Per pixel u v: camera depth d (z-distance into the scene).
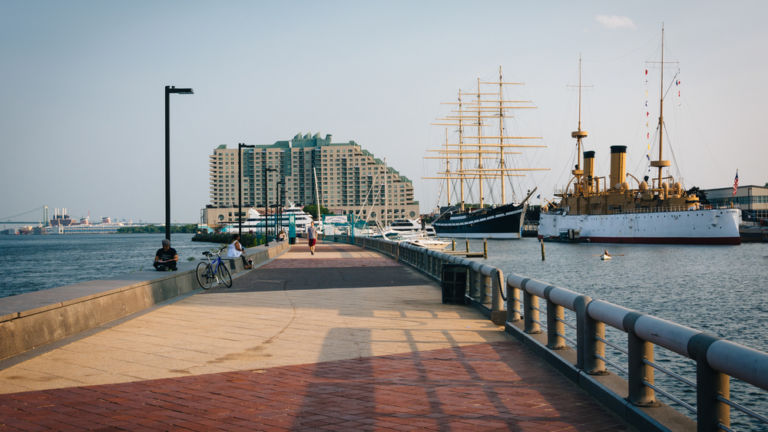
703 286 44.84
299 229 169.88
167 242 17.66
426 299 15.98
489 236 134.25
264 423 5.54
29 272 72.00
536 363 8.19
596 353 6.82
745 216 130.50
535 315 9.65
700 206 108.88
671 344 4.74
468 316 12.77
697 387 4.39
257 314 13.15
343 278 23.00
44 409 5.99
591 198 123.56
